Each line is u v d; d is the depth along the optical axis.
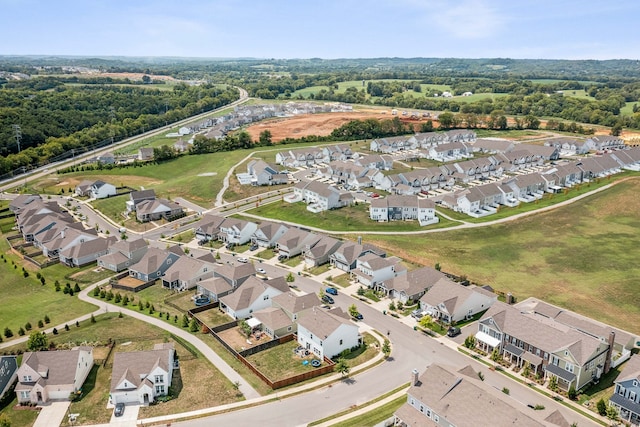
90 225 152.00
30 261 124.88
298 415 65.56
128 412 66.81
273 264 120.12
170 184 192.12
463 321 91.62
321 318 83.19
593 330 81.56
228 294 100.50
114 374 70.19
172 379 74.19
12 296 106.25
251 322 89.25
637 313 94.25
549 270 113.25
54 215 145.88
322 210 155.50
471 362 79.00
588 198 162.75
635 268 112.62
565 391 71.81
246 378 74.31
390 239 130.62
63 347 81.88
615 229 136.88
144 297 103.62
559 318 85.94
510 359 79.50
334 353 80.44
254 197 173.38
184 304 99.50
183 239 139.12
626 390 67.56
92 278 114.75
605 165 195.12
